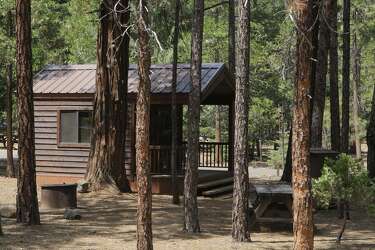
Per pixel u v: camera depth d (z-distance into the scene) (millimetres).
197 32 11062
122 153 17422
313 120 17078
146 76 7957
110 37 17062
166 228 11656
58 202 13867
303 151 7434
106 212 13609
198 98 11078
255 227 11688
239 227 10406
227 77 19031
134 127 18281
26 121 11469
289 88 30594
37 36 30359
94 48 31172
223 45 32188
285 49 15375
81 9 24172
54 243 9969
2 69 26125
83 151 19125
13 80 25938
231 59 20188
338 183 9922
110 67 17234
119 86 17312
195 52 11047
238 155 10273
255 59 31578
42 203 13992
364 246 10375
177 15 14734
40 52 30719
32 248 9531
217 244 10156
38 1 30156
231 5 20125
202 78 17828
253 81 32719
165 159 18266
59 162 19438
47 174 19609
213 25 32062
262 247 9992
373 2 32750
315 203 14062
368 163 17781
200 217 13312
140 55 7953
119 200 15688
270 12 35875
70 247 9688
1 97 25906
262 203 11758
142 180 7980
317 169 14469
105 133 17250
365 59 37750
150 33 8227
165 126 19562
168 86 17844
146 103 7961
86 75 20109
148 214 8008
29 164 11562
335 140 15781
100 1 17922
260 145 39219
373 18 31375
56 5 32969
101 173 17141
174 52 14945
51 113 19531
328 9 16203
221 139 38406
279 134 36812
